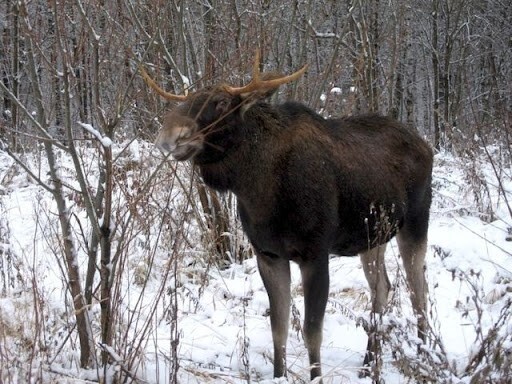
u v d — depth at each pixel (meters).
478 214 8.50
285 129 4.89
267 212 4.86
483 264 6.95
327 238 4.93
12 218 7.87
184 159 4.61
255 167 4.80
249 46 7.27
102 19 5.66
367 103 9.91
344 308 6.05
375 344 4.43
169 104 6.76
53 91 5.05
